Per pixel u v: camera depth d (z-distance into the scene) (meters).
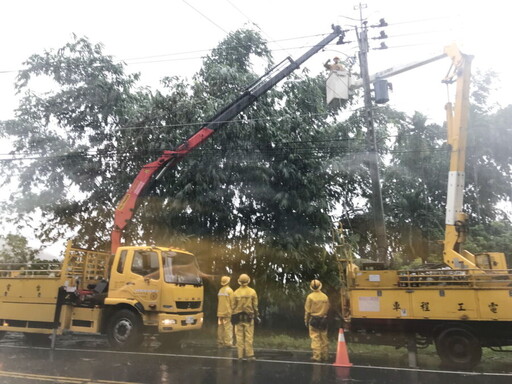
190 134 13.80
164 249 10.34
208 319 13.84
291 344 11.38
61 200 16.22
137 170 14.99
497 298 8.05
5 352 9.73
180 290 10.19
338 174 15.09
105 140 16.62
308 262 13.48
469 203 16.64
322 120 15.50
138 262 10.32
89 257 11.79
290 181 13.83
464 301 8.26
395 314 8.71
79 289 10.99
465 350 8.13
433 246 15.05
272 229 14.03
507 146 16.16
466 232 9.23
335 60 12.76
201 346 11.15
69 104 16.59
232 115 12.95
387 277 8.95
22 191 16.28
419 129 16.78
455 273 8.53
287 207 13.73
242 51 15.79
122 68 17.14
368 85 12.09
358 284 9.16
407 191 16.16
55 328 10.31
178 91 14.27
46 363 8.32
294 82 15.35
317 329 9.07
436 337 8.47
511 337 7.99
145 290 9.96
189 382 6.82
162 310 9.77
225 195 13.97
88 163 15.65
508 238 12.65
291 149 14.07
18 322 10.91
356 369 7.99
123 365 8.16
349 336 9.12
